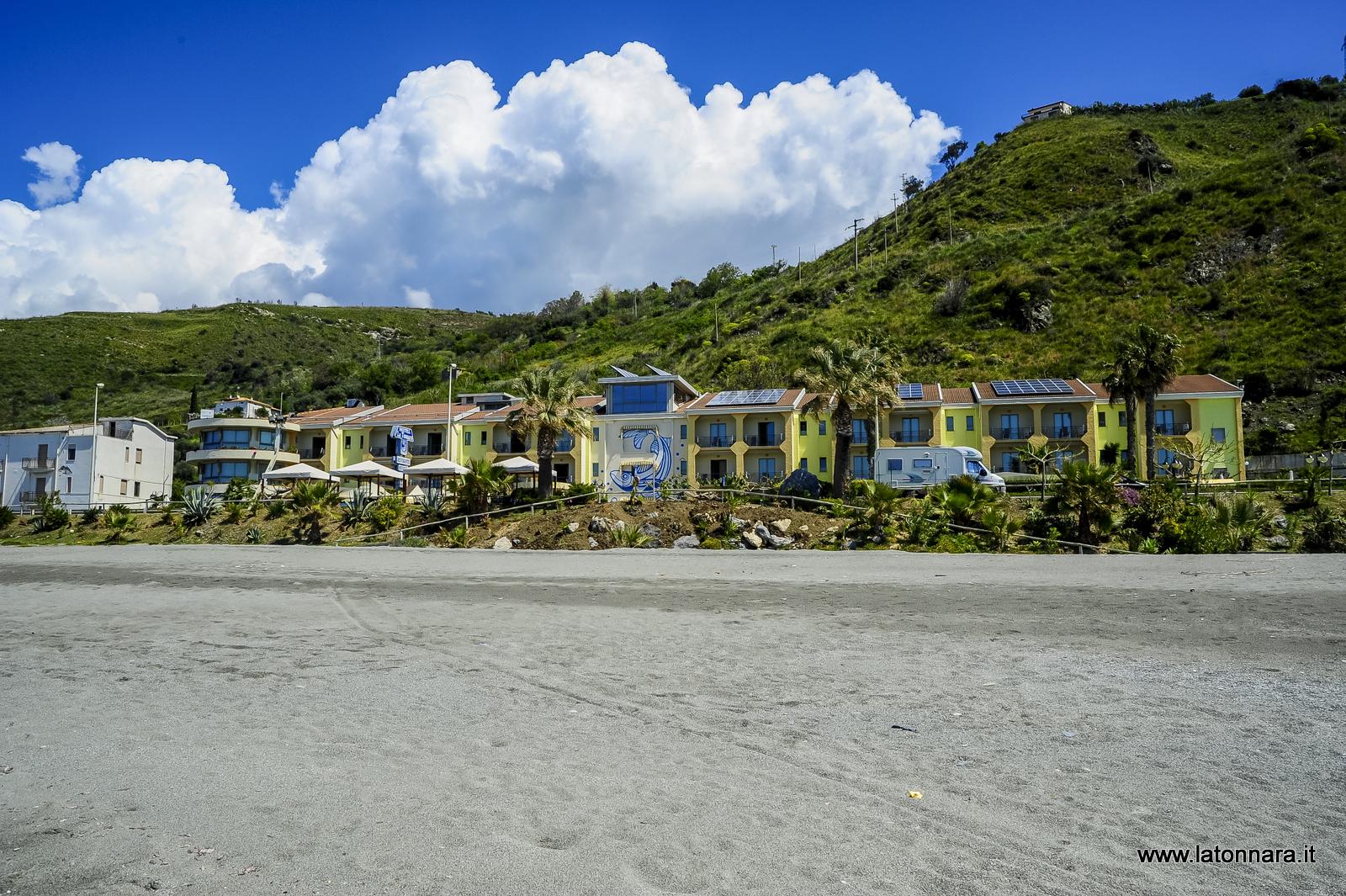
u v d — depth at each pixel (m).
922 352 86.38
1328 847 5.73
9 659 13.12
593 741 8.27
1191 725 8.41
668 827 6.18
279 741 8.39
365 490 54.09
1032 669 10.95
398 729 8.79
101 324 155.25
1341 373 66.31
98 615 17.86
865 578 21.78
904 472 44.03
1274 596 16.27
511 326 159.12
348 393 115.12
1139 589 18.05
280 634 14.95
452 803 6.68
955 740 8.11
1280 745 7.79
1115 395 50.19
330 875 5.47
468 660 12.26
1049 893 5.15
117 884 5.38
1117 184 126.31
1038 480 45.50
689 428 61.38
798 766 7.48
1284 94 154.62
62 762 7.87
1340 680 9.94
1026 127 164.00
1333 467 49.09
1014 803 6.56
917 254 115.81
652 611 16.92
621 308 153.62
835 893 5.16
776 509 36.69
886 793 6.80
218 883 5.38
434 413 68.38
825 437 60.09
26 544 46.97
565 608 17.53
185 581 24.38
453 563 29.00
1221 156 134.25
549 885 5.29
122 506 51.38
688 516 37.06
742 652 12.53
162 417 106.19
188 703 10.00
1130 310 84.69
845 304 105.12
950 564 25.30
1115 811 6.39
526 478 58.78
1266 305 78.25
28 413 110.50
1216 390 55.62
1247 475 55.09
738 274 160.00
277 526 44.41
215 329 164.62
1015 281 93.81
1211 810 6.38
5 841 6.09
